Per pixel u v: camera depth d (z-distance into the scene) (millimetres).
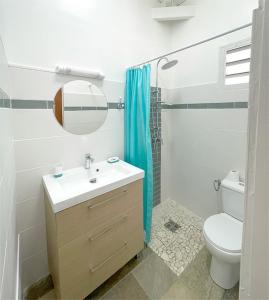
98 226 1247
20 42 1194
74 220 1115
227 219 1564
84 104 1562
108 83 1697
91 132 1645
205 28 1846
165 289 1379
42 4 1258
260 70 527
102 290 1378
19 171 1286
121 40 1738
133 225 1497
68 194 1109
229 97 1733
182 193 2383
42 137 1360
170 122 2371
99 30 1573
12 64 1173
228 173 1810
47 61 1319
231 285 1352
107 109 1725
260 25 520
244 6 1555
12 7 1145
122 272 1521
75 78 1479
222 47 1729
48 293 1362
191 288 1379
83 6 1456
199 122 2035
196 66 1974
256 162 561
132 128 1767
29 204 1353
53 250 1212
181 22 2057
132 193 1448
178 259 1634
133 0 1787
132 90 1729
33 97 1284
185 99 2139
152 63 2039
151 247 1772
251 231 613
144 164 1758
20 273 1235
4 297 596
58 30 1346
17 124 1236
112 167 1688
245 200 623
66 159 1512
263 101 527
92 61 1559
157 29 2037
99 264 1296
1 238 592
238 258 1203
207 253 1689
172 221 2146
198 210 2219
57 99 1402
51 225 1192
